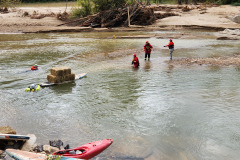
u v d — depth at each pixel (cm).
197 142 829
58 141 815
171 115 1041
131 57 2267
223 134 881
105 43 3128
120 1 5325
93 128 939
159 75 1647
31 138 849
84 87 1430
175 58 2194
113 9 5212
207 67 1845
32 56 2334
